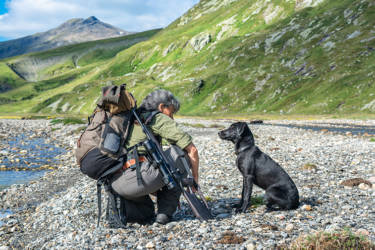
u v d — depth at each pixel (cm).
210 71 15025
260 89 10950
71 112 16725
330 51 11319
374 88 7506
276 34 14850
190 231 541
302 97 8912
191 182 560
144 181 530
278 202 637
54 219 774
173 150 559
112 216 597
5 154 2145
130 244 509
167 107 564
